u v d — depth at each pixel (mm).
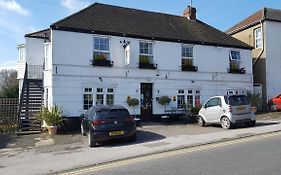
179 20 26953
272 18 27438
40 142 15164
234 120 15984
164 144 12359
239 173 7332
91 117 13836
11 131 18328
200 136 13836
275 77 27172
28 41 25266
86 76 19953
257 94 25469
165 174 7766
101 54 20578
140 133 16047
